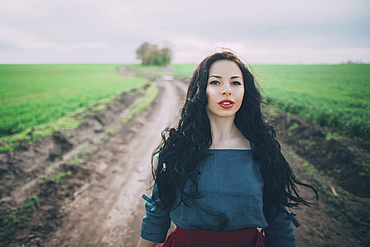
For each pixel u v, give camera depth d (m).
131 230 3.38
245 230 0.99
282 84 27.19
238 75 1.01
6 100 14.95
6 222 3.38
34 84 26.62
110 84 26.39
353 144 5.55
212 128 1.04
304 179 4.62
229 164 0.96
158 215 1.08
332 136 6.36
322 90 21.38
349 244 2.94
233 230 0.97
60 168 5.18
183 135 1.03
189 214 0.96
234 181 0.93
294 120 8.56
